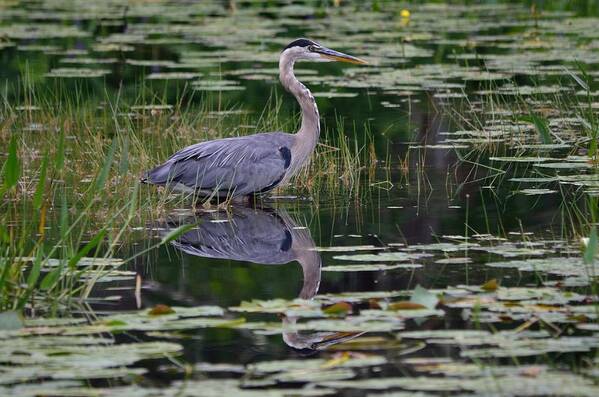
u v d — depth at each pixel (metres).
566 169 15.53
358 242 11.95
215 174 14.16
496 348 8.41
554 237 11.84
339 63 25.89
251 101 21.58
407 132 18.59
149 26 30.66
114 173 15.42
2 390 7.77
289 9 33.38
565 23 29.12
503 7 33.09
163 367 8.35
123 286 10.52
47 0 37.16
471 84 22.97
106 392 7.70
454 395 7.69
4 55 26.27
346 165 15.97
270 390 7.75
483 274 10.54
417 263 11.02
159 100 20.84
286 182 15.06
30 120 19.45
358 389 7.97
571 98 20.27
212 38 27.89
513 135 17.81
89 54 26.53
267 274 10.84
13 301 9.84
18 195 14.33
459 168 15.82
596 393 7.48
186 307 9.72
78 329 8.93
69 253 10.92
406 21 29.86
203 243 12.21
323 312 9.28
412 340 8.84
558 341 8.48
